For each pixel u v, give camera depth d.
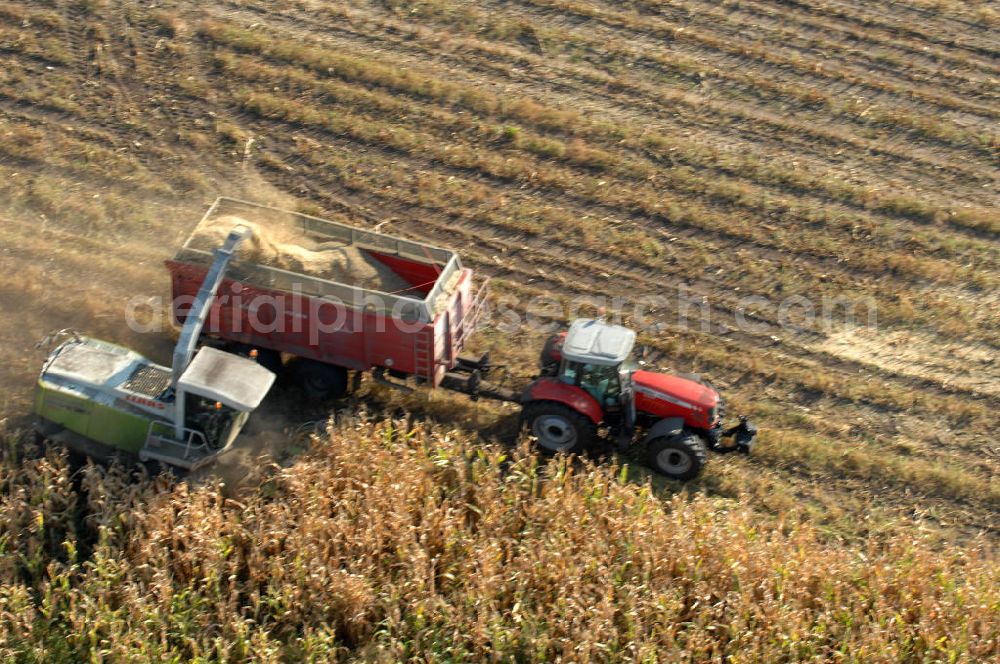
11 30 101.81
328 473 60.16
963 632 54.69
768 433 69.62
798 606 56.22
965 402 73.19
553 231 85.44
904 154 95.88
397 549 56.81
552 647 54.47
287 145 92.25
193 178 87.25
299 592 55.19
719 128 97.50
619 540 58.69
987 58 108.25
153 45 102.12
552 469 62.59
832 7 114.31
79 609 54.75
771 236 86.25
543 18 110.00
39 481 58.34
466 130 94.94
